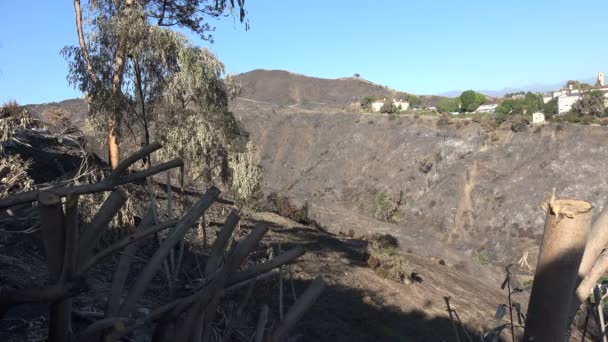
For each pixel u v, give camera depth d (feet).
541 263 3.02
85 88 31.65
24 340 12.34
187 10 37.60
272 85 515.09
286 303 32.76
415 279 53.67
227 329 4.84
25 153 31.17
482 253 166.71
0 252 20.52
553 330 2.97
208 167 33.99
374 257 51.01
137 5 32.14
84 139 32.14
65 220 2.89
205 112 32.40
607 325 4.23
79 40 34.17
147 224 4.06
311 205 119.96
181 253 18.88
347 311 35.76
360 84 521.24
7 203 3.11
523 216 175.94
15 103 24.82
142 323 3.31
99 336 3.36
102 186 3.11
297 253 3.63
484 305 52.49
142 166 27.76
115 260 23.86
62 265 2.90
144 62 31.27
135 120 32.58
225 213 48.98
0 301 2.74
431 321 40.29
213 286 3.38
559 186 181.37
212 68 32.12
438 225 186.60
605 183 177.27
